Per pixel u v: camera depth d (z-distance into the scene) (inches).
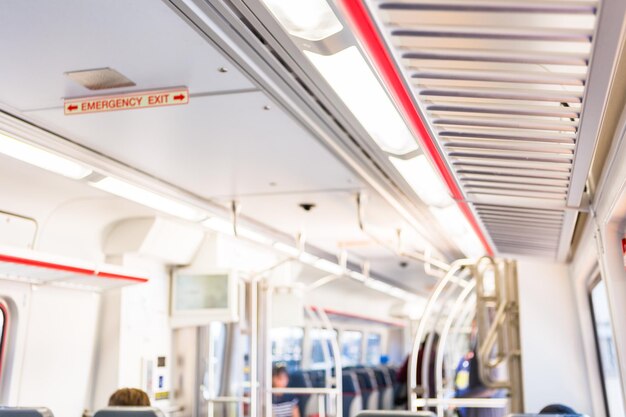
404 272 429.1
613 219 106.4
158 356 249.9
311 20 76.4
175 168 175.2
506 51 65.0
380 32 62.9
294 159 166.7
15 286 189.0
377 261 375.6
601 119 76.1
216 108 129.7
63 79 115.5
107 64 108.6
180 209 205.0
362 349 601.0
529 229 149.3
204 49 102.0
